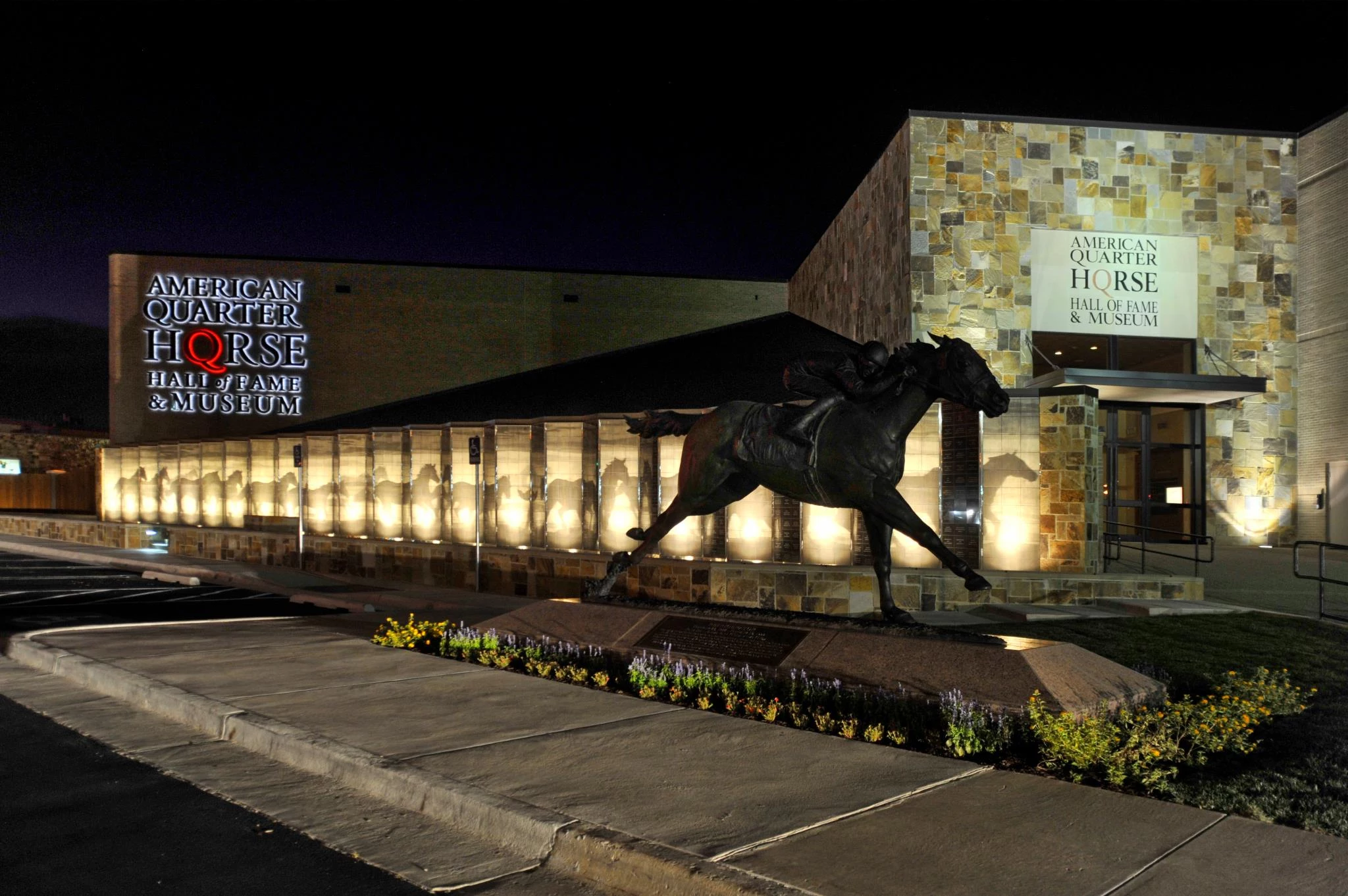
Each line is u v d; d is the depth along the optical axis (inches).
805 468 370.6
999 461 638.5
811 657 350.3
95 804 242.2
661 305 1649.9
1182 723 285.4
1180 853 191.8
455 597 762.2
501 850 210.8
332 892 188.4
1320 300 1097.4
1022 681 299.7
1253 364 1122.0
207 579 922.7
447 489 900.6
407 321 1584.6
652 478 737.6
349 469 991.6
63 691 380.5
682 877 181.2
